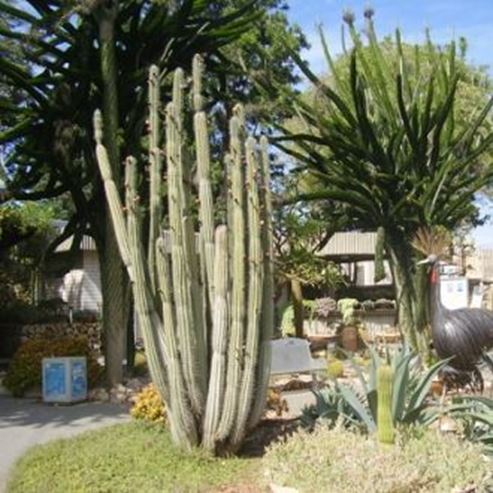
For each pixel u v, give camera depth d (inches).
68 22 494.0
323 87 594.6
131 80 503.2
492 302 756.6
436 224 574.2
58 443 297.0
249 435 287.4
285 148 615.2
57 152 498.3
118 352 483.5
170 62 531.2
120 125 522.3
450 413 278.5
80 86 496.1
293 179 743.7
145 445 283.3
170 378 269.6
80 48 498.0
